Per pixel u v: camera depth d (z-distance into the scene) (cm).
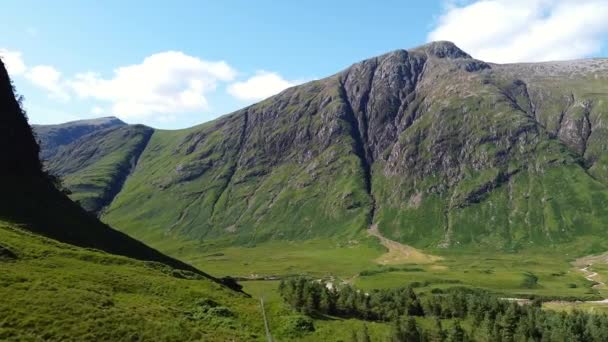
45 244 9869
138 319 6300
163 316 6850
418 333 9588
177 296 8306
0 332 5038
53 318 5669
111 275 8488
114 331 5784
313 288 11169
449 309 13262
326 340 8275
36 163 17262
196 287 9144
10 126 16562
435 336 10056
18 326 5306
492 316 12462
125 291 7906
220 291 9419
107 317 6072
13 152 15900
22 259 8019
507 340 10781
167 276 9762
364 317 11256
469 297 14012
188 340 6116
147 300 7562
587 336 11338
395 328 9412
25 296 6075
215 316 7700
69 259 8975
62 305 6059
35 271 7438
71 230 12925
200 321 7262
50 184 16888
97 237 13725
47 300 6100
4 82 17400
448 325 11594
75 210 15788
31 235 10275
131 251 14162
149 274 9419
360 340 8562
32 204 13450
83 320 5816
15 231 10156
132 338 5759
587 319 12306
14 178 14788
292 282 12194
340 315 10919
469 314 12800
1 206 11931
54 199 15438
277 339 7625
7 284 6372
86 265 8812
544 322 11850
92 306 6284
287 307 9625
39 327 5400
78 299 6388
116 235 15538
